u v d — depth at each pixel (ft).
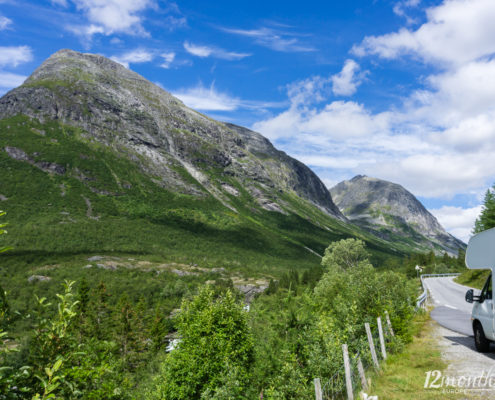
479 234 35.76
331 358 31.53
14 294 337.72
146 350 194.29
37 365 10.94
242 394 35.73
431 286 147.23
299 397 29.73
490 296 34.81
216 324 42.37
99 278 450.71
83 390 14.14
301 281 365.40
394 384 29.12
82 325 172.65
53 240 644.69
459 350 39.11
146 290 409.49
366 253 261.24
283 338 40.01
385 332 41.96
